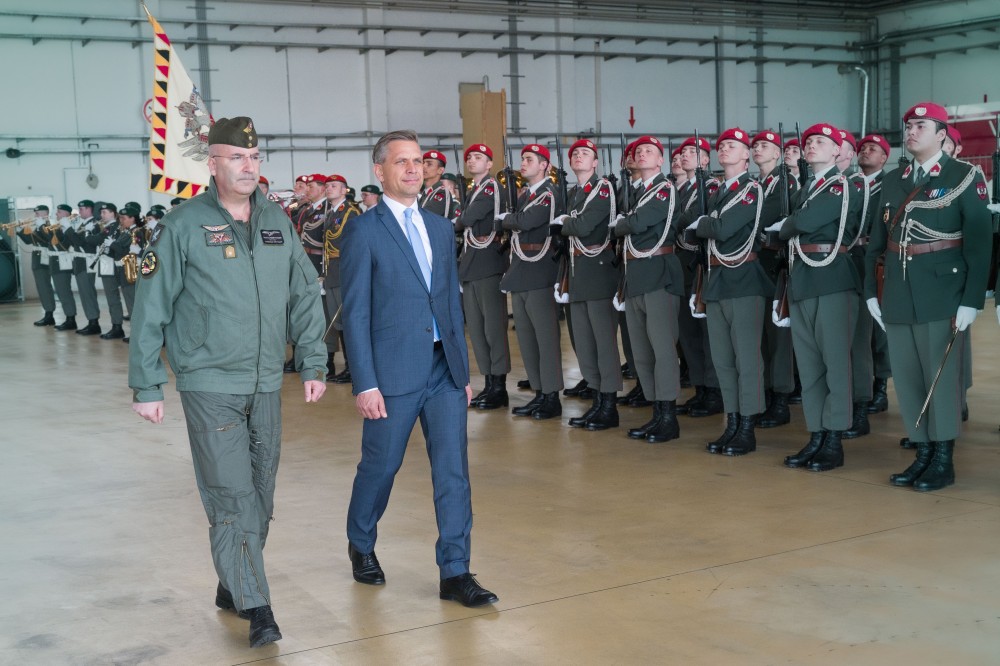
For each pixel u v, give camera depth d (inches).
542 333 272.8
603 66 824.3
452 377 140.9
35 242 557.0
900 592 137.7
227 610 139.9
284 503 195.2
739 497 188.5
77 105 684.7
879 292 197.0
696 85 859.4
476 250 289.1
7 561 164.2
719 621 129.7
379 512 147.9
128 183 705.0
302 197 422.6
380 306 139.6
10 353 451.5
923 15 879.7
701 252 235.8
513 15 788.0
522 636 127.2
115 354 446.0
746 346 223.5
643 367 246.2
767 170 232.8
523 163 272.5
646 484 200.2
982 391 291.4
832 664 116.2
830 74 911.0
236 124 127.3
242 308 127.0
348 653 123.9
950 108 637.9
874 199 247.8
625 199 242.5
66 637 131.7
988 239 182.2
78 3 676.1
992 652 118.3
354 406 303.9
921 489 188.5
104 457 242.1
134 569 158.7
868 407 265.0
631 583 144.6
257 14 714.2
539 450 234.4
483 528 173.6
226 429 127.0
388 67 753.6
